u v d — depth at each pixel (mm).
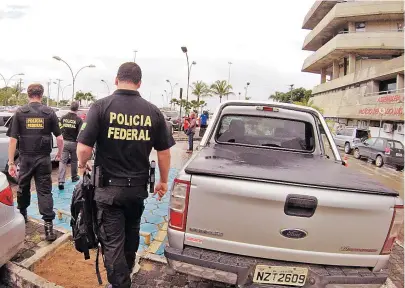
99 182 2500
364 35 33812
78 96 82438
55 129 4051
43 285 2930
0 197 2926
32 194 5887
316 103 44656
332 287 2484
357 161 18297
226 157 3311
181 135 23219
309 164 3363
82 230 2713
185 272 2521
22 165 3859
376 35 33500
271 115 4621
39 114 3879
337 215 2379
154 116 2637
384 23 35469
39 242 3807
